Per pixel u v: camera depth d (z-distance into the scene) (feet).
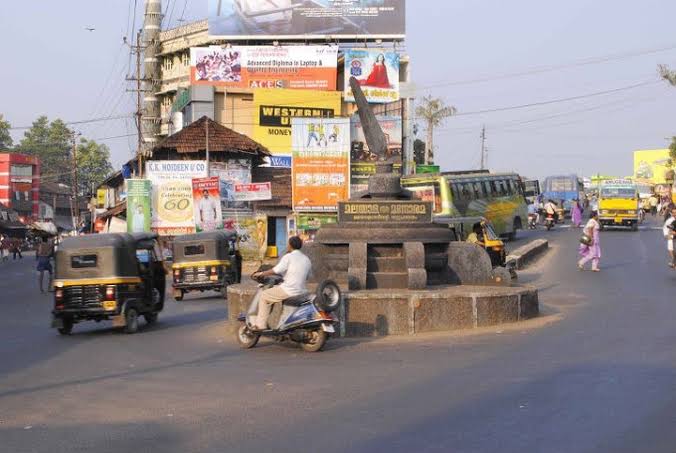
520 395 28.40
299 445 22.74
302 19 199.72
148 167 145.38
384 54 186.60
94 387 33.73
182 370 37.60
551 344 41.01
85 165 413.39
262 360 39.91
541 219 203.00
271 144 180.34
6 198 319.68
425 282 52.01
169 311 74.54
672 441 21.88
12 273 154.30
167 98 250.98
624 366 33.35
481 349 40.40
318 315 41.96
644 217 219.41
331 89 188.24
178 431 25.00
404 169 187.73
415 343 43.75
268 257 157.79
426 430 23.97
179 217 145.79
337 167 151.53
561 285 76.95
